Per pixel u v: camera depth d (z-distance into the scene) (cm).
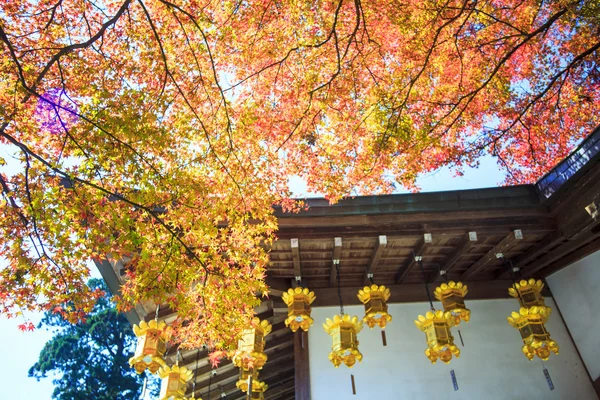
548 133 736
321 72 602
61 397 2192
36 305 422
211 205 469
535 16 690
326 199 591
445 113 679
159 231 453
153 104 457
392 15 583
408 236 617
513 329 736
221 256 493
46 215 384
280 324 820
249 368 602
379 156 600
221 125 516
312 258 673
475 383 680
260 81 600
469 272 745
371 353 705
